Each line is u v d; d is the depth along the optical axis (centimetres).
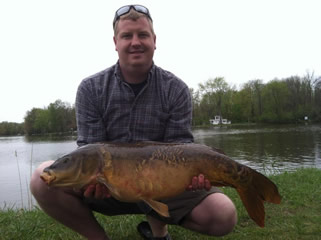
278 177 578
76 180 218
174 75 289
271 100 6225
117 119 271
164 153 221
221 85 6744
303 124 5391
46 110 6994
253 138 2688
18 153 2583
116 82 273
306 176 586
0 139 6194
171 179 219
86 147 225
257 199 221
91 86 277
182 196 241
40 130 6962
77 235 299
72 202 242
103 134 273
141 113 271
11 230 309
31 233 304
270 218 344
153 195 220
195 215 238
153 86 275
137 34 262
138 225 305
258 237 294
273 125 5481
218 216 227
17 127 7800
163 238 277
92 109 274
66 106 6919
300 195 425
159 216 252
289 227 314
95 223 255
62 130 6850
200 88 6800
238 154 1619
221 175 222
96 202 253
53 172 214
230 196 427
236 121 6694
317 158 1339
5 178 1295
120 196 219
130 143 227
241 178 221
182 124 274
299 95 6072
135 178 217
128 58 263
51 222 342
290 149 1744
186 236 297
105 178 217
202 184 219
